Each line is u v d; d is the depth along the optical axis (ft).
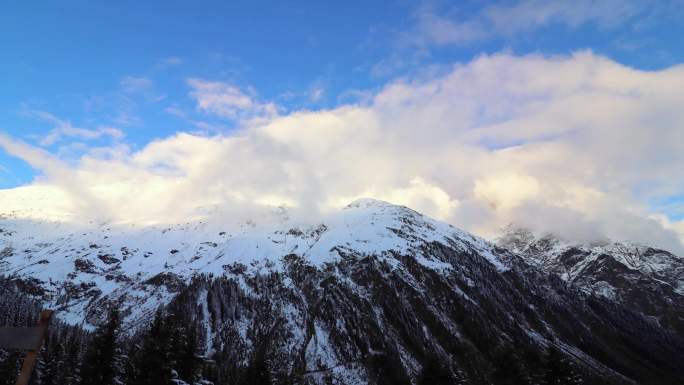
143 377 320.70
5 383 316.40
